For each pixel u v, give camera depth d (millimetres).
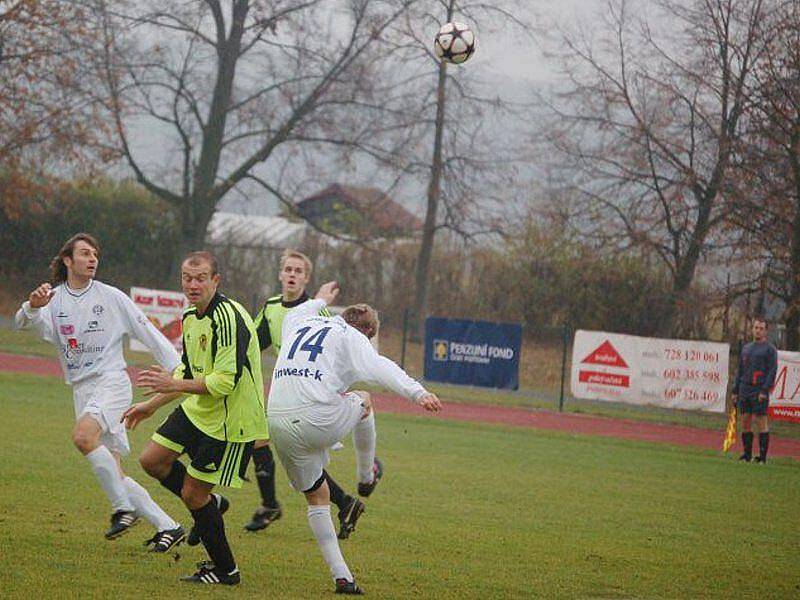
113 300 25172
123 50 116312
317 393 21484
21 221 132000
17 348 92312
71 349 25000
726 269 105062
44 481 32375
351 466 41750
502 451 51344
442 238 130375
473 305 125250
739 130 103125
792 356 65625
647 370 73250
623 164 112062
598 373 74562
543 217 120812
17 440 41094
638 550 28516
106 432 24859
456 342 79188
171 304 83250
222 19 118562
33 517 26984
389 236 130750
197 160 129875
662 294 113125
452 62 47281
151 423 51688
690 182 104562
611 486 41469
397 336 123750
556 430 65625
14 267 132875
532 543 28438
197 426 21750
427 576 23688
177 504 30625
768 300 103562
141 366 86312
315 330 22125
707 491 42094
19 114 112625
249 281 131375
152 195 136250
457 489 37500
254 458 27719
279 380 21953
